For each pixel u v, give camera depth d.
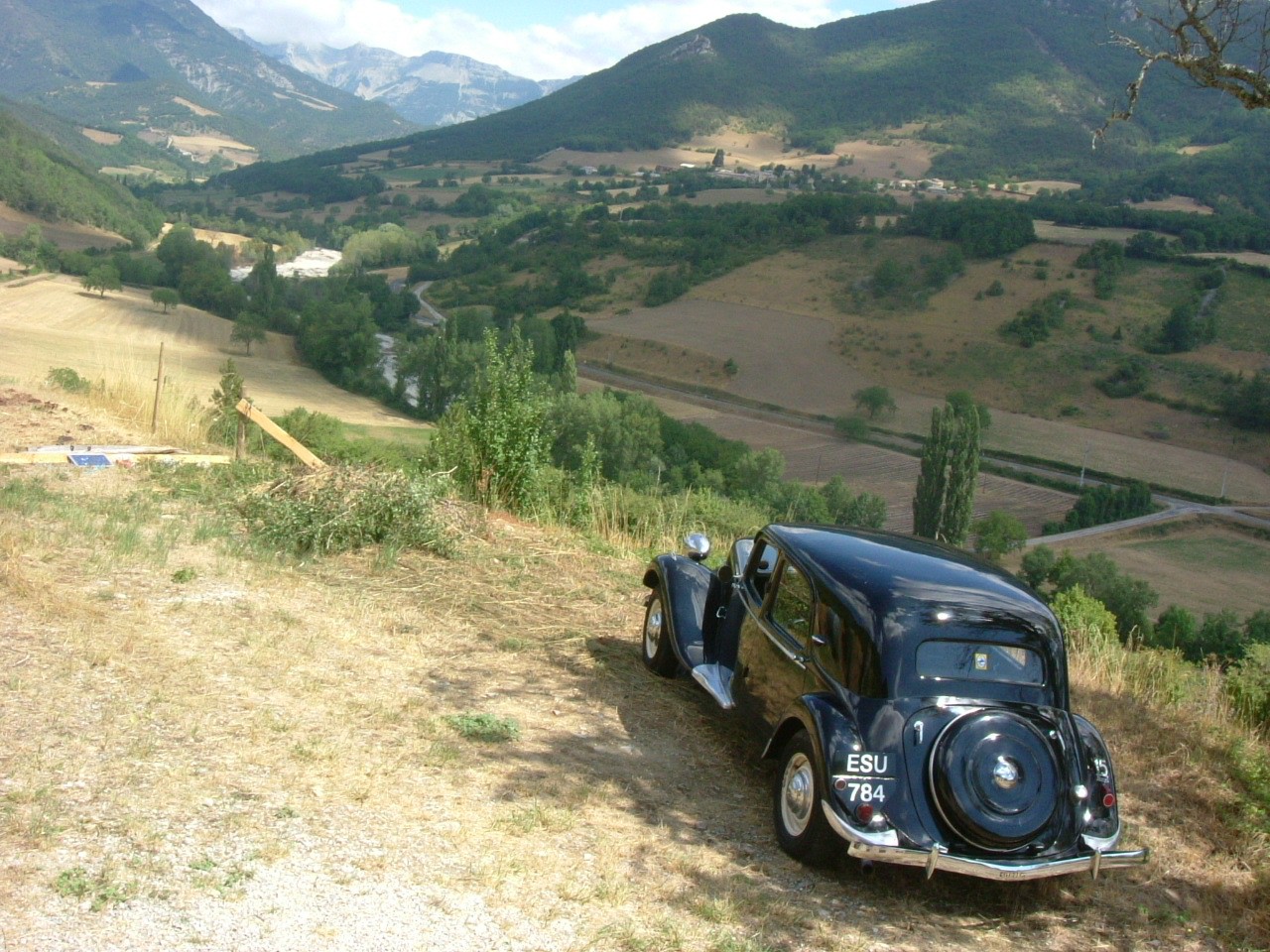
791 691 4.70
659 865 4.04
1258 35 6.63
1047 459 109.69
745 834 4.51
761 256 186.88
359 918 3.28
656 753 5.23
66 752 4.09
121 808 3.72
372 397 99.44
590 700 5.81
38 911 3.04
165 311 132.62
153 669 5.10
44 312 120.94
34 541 6.89
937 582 4.49
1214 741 6.53
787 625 4.91
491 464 10.42
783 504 70.94
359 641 6.17
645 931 3.49
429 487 8.82
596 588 8.12
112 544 7.19
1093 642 9.01
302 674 5.42
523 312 166.12
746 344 146.25
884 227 190.00
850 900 4.05
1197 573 75.88
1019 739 4.00
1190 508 95.44
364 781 4.29
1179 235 184.62
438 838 3.91
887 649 4.20
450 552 8.35
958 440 70.69
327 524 8.00
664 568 6.30
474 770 4.62
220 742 4.43
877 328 152.25
